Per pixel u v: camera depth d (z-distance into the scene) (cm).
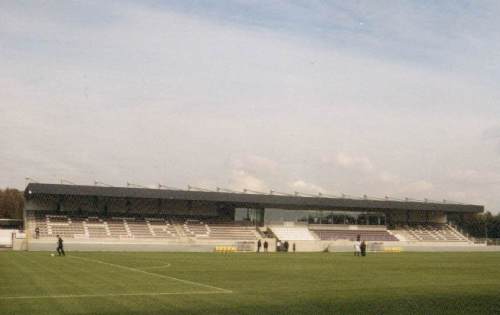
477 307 2692
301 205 11025
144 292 3020
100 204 10181
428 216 12962
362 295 3086
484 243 12531
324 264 5866
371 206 11431
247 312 2414
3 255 6581
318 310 2509
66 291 3012
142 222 10131
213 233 10244
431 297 3055
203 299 2781
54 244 8081
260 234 10631
